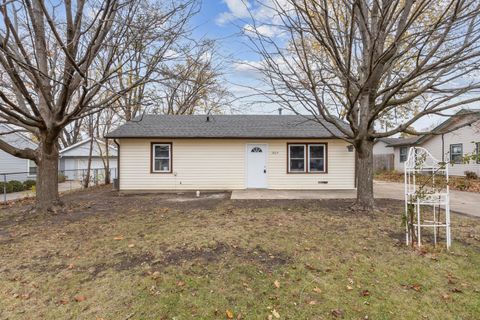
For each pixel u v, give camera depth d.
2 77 8.21
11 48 6.27
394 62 7.67
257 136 13.03
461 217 7.16
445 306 3.22
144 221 6.63
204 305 3.19
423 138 21.22
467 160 5.07
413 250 4.70
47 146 7.79
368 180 7.78
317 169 13.49
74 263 4.20
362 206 7.75
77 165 27.78
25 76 7.61
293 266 4.12
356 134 7.34
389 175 22.67
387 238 5.30
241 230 5.75
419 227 4.80
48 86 7.59
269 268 4.06
